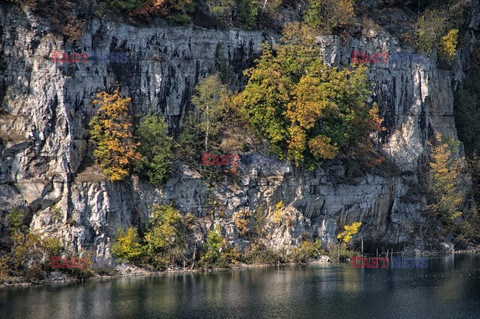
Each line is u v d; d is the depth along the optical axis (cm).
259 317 17888
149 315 17750
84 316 17488
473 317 18338
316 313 18425
